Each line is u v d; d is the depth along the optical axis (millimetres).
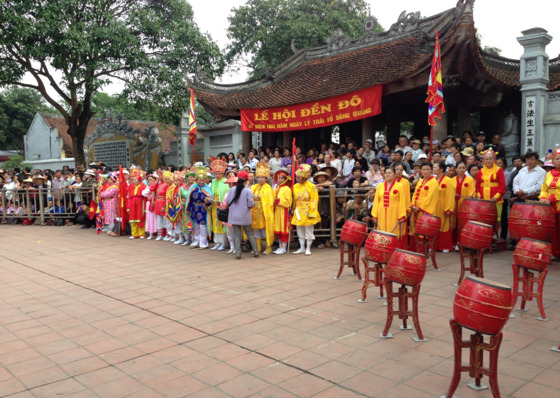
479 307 3076
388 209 7426
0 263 8914
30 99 38562
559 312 5164
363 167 11641
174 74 18656
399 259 4363
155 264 8438
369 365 3887
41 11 16578
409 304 5508
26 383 3740
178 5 21000
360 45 16672
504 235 9383
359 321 5004
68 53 17203
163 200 11203
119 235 12359
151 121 31750
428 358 4008
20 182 17250
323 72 16328
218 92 17922
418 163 9133
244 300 5914
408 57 13578
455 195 8812
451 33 11180
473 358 3275
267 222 8977
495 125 17016
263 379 3684
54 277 7570
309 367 3877
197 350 4324
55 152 31734
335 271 7410
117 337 4738
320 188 9445
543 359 3922
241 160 15125
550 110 11656
